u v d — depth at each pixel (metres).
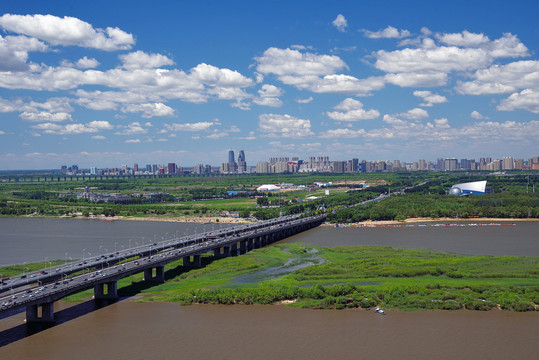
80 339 167.38
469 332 167.38
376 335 166.00
